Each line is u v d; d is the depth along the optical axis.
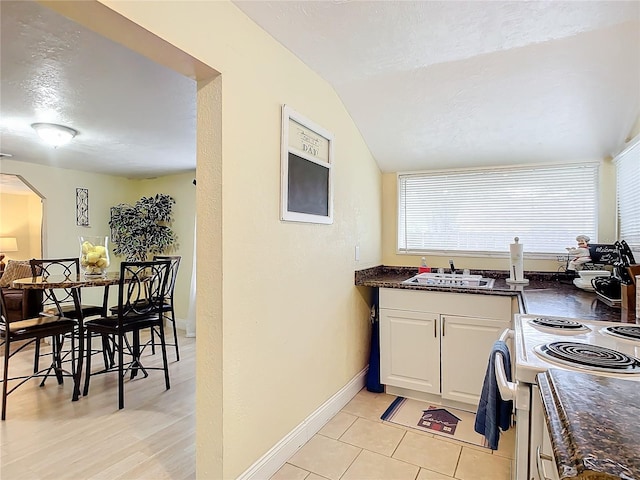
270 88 1.90
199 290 1.67
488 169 3.21
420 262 3.46
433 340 2.71
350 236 2.82
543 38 1.93
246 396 1.76
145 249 5.07
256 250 1.81
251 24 1.77
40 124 2.92
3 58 1.90
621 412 0.64
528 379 1.13
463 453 2.11
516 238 2.86
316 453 2.11
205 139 1.63
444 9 1.73
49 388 3.03
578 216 2.94
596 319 1.69
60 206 4.68
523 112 2.49
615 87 2.19
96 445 2.19
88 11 1.17
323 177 2.40
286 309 2.05
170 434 2.31
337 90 2.52
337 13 1.75
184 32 1.42
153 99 2.46
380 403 2.75
